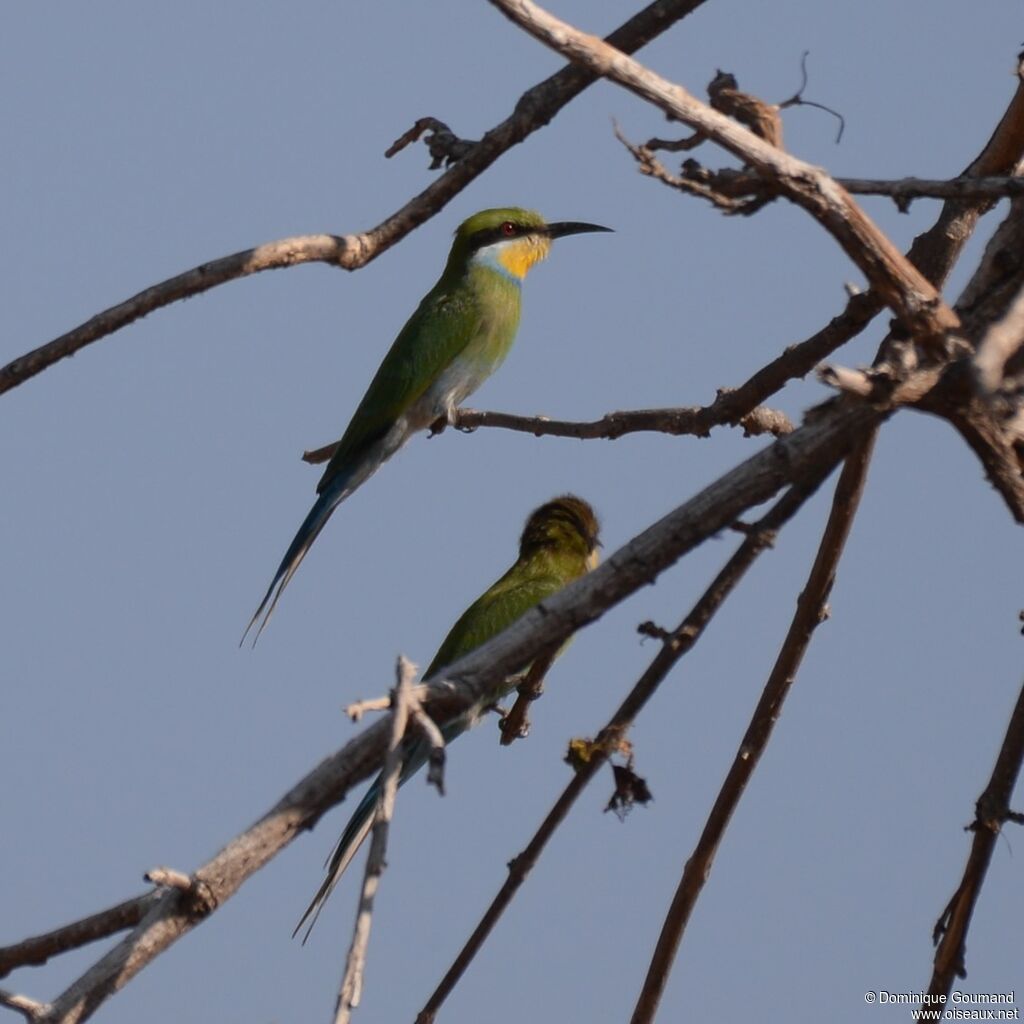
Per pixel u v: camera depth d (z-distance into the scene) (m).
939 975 8.21
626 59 5.57
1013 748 7.96
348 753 5.91
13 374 7.66
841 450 5.98
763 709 9.06
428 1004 7.70
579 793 7.20
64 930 6.73
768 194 5.95
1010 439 6.06
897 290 5.84
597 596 5.91
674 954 8.98
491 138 8.30
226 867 5.84
